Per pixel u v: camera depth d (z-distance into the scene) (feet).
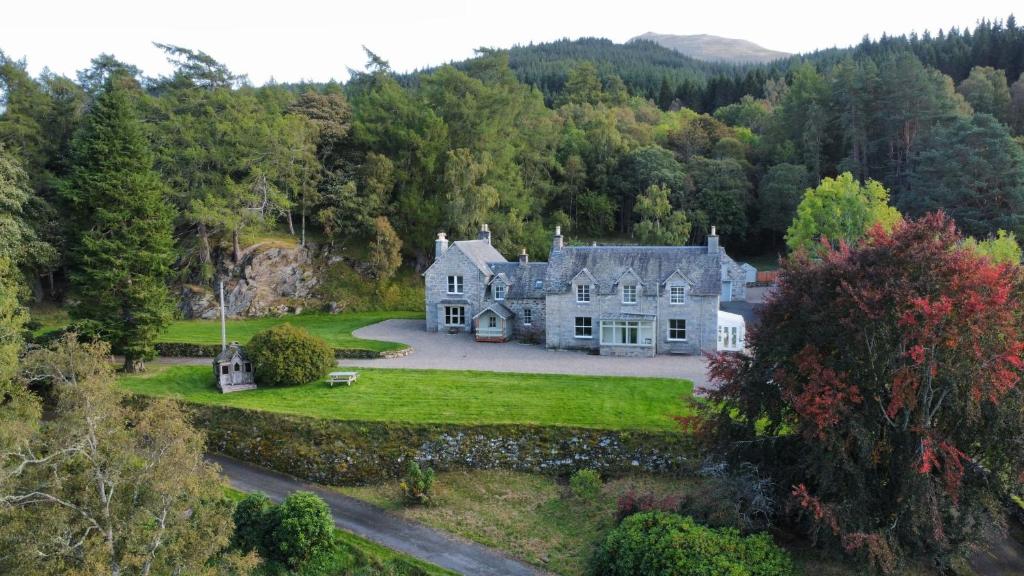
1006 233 232.53
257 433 124.88
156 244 154.51
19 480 66.18
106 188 150.20
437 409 126.72
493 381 145.48
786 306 88.48
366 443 118.42
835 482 81.87
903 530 80.89
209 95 237.66
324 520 94.12
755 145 350.02
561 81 551.59
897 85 287.89
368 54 291.58
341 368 158.92
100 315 151.94
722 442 93.40
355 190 241.35
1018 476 77.61
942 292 77.46
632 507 94.53
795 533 90.99
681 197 307.17
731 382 91.81
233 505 97.09
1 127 200.54
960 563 81.61
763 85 488.02
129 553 65.57
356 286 239.91
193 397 137.90
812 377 79.66
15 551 61.21
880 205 215.72
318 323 214.90
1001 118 314.96
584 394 135.03
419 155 244.63
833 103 319.68
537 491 110.01
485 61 290.56
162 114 226.79
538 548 94.43
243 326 206.90
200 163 222.28
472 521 102.22
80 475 68.49
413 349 179.32
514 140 281.13
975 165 244.01
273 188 225.56
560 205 319.88
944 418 83.15
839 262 85.15
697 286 170.91
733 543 80.69
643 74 584.81
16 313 153.48
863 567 79.77
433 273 200.34
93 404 69.10
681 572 77.20
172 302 161.89
